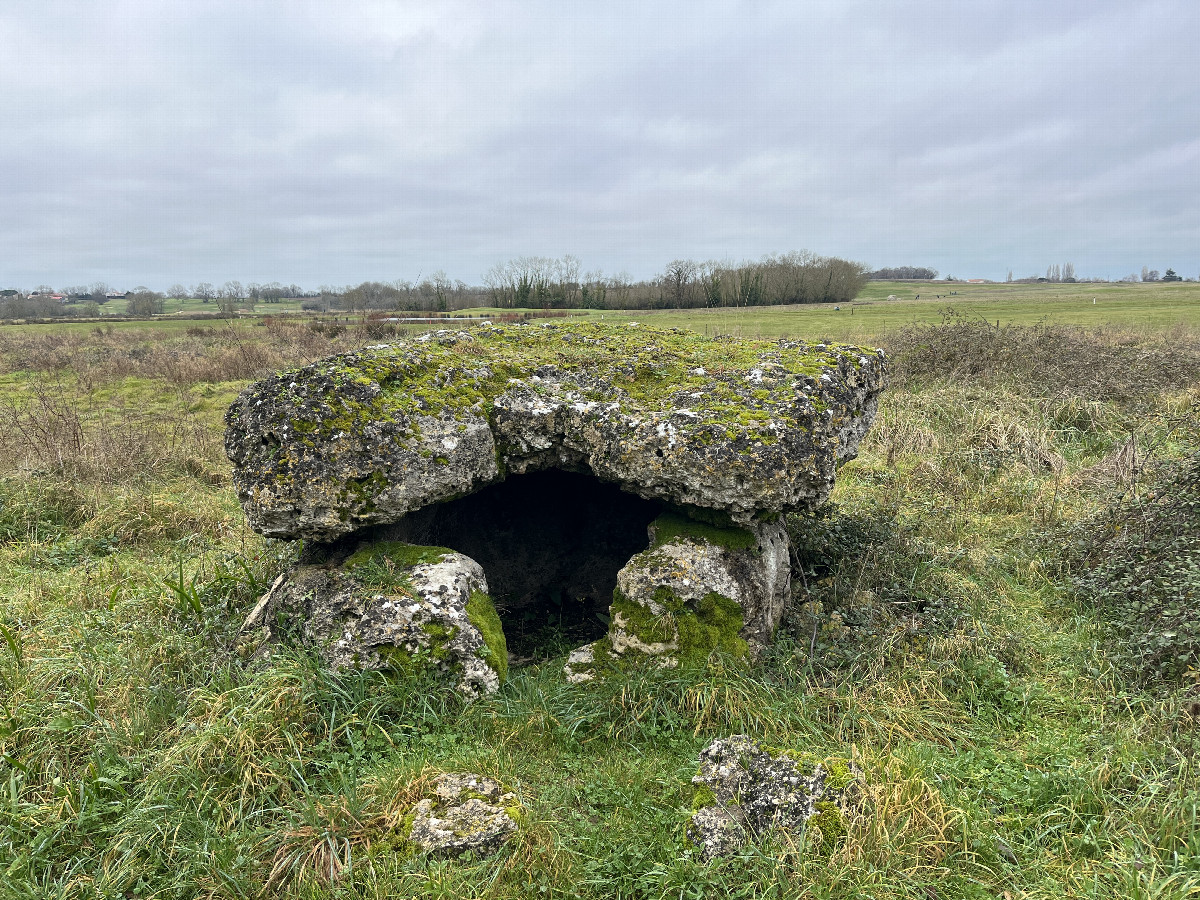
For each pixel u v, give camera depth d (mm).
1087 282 104125
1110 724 3807
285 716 3500
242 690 3635
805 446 4098
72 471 7758
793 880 2764
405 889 2721
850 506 7004
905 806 3041
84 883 2812
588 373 4836
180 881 2820
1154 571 4812
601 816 3258
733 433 3992
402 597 3885
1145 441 8188
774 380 4465
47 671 4043
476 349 5191
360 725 3570
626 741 3729
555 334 5805
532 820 3061
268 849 2961
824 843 2910
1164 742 3527
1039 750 3619
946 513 6793
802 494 4191
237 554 5832
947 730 3807
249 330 28406
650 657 4062
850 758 3371
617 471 4340
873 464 8625
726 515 4363
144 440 8922
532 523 6000
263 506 3908
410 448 4070
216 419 11688
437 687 3795
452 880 2744
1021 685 4188
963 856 2920
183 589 4770
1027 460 8188
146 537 6652
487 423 4473
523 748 3652
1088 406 9578
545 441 4578
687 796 3291
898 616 4832
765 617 4383
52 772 3352
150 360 16922
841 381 4672
